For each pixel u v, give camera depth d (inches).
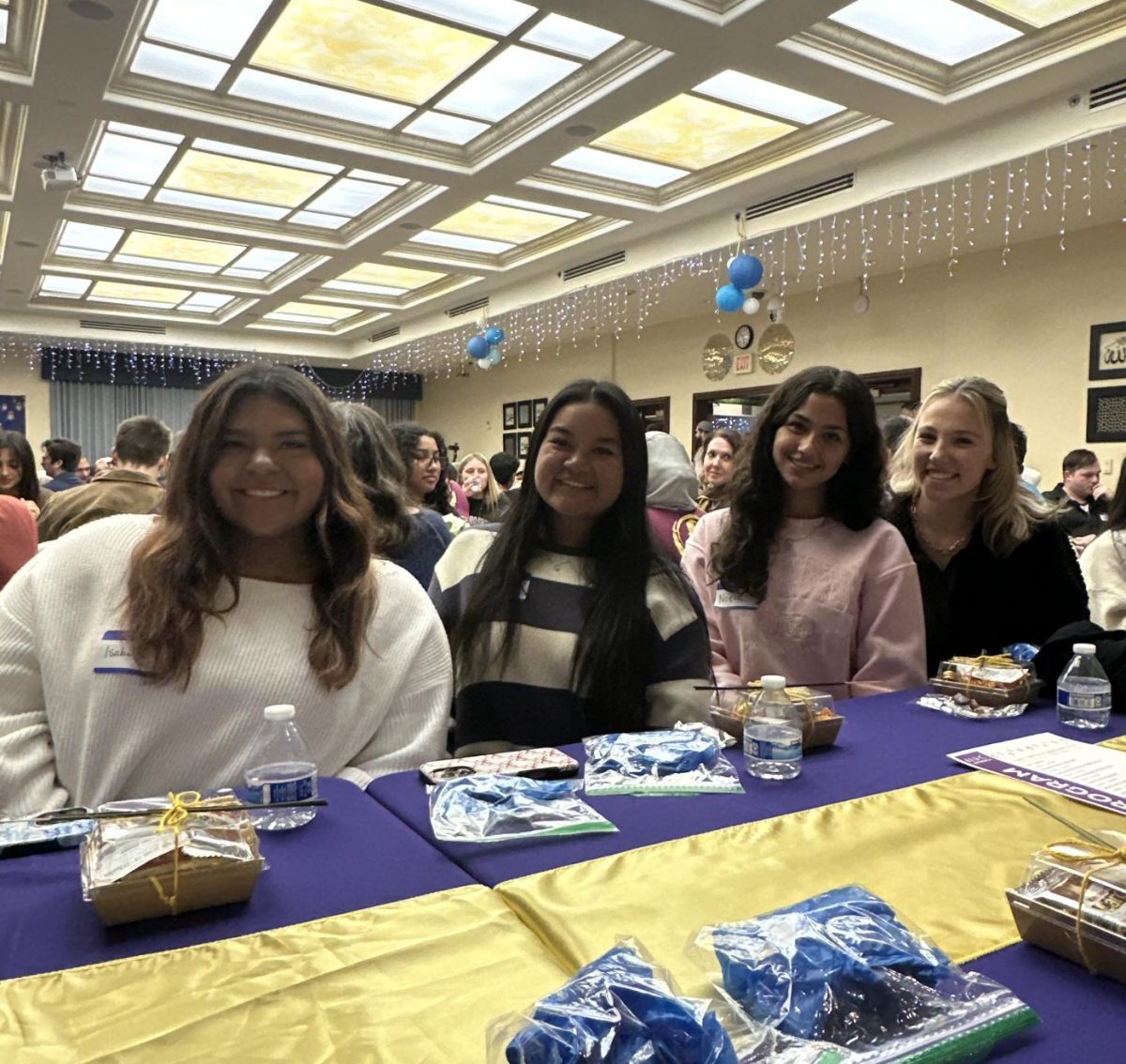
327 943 30.1
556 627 59.8
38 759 46.3
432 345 451.5
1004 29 154.9
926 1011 25.4
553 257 310.0
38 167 221.9
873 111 178.9
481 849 37.6
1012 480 76.6
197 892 31.9
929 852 37.4
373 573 54.4
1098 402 228.1
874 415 72.7
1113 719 59.3
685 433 370.0
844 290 298.7
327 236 295.3
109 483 122.8
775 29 148.6
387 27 162.4
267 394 49.4
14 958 29.3
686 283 301.7
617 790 44.5
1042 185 194.9
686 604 61.1
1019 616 77.7
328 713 50.3
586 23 147.3
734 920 31.5
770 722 48.4
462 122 201.9
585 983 23.9
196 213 273.3
